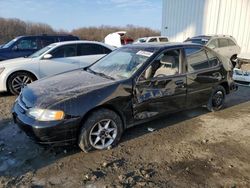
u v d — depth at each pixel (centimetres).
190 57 497
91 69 498
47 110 350
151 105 436
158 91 439
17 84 700
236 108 616
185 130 482
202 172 349
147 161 373
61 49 766
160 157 385
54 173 341
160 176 339
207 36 1276
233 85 604
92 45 817
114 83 400
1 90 687
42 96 376
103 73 462
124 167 357
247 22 1590
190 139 446
